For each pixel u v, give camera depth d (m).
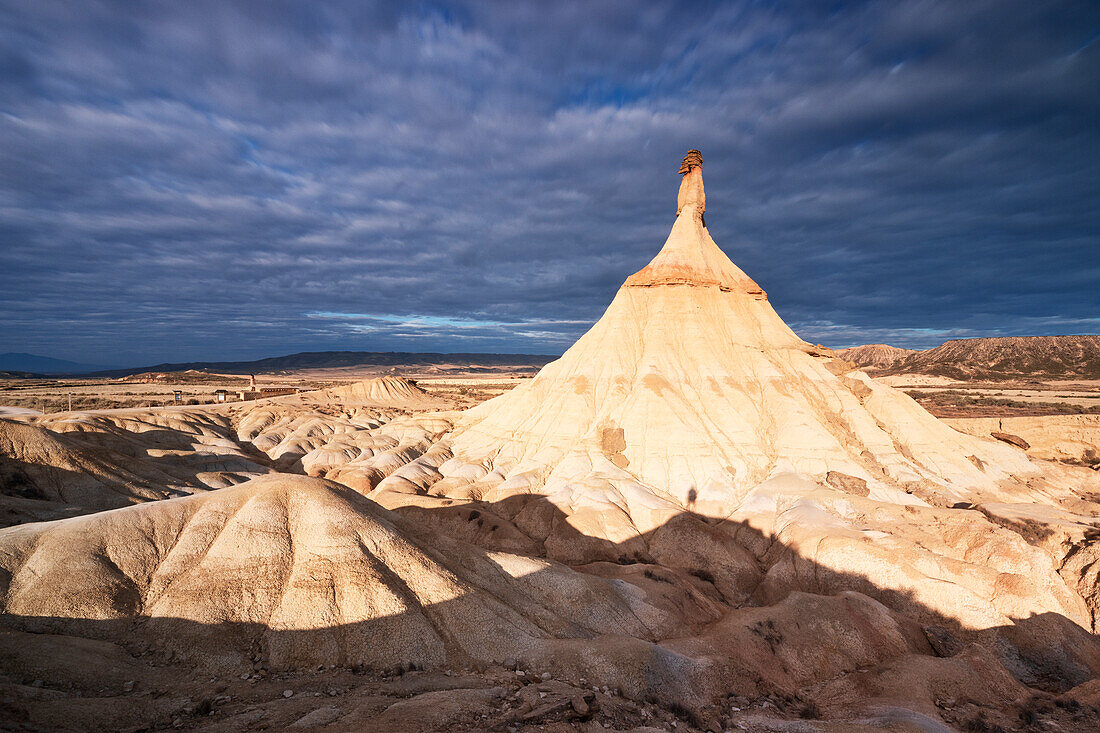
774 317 85.25
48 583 24.66
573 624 31.45
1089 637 36.03
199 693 20.92
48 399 136.62
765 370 75.62
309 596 26.47
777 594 45.22
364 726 17.86
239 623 25.42
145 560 27.61
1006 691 28.34
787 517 53.38
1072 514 48.69
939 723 23.55
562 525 55.72
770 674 29.67
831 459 62.56
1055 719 25.92
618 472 64.06
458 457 78.38
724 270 88.62
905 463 62.91
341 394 171.50
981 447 68.12
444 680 23.52
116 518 28.69
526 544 53.25
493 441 79.06
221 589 26.38
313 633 25.27
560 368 84.06
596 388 77.31
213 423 91.44
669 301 82.88
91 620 24.03
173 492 53.12
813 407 71.00
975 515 47.25
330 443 86.94
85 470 49.41
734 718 24.05
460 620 27.73
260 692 21.48
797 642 32.41
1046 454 86.12
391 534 31.34
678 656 27.64
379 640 25.50
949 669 28.77
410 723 18.34
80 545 26.62
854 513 51.97
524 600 32.28
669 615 35.28
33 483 45.75
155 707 19.20
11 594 24.17
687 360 77.44
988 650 33.28
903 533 47.34
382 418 125.06
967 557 43.69
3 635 21.14
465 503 59.25
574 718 20.44
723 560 50.38
